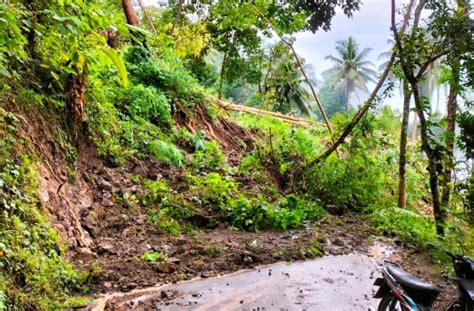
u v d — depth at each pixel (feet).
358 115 34.14
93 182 22.59
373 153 42.34
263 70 81.46
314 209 28.73
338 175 33.27
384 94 32.40
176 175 28.48
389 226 26.08
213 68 72.90
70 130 21.93
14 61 17.37
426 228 25.95
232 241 22.11
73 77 21.54
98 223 20.36
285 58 68.64
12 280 13.10
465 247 21.18
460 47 21.80
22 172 15.99
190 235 22.54
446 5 22.94
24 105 18.19
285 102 76.28
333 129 40.32
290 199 28.81
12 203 14.66
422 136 23.98
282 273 18.51
